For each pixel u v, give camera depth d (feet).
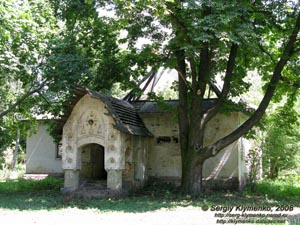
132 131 57.21
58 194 55.26
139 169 62.18
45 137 89.40
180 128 57.47
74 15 62.08
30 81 58.85
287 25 54.60
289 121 64.13
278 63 53.36
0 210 40.04
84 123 57.21
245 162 68.39
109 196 52.29
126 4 42.55
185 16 45.39
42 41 54.75
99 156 71.15
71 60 55.93
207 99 65.77
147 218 35.65
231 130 64.18
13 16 44.24
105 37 63.46
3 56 49.11
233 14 42.19
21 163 121.49
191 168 54.49
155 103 69.05
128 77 61.72
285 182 74.18
